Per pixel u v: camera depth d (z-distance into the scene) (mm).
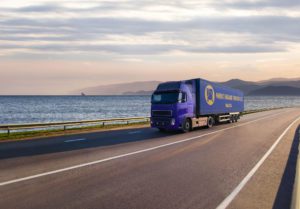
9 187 7828
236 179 8992
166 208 6484
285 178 9211
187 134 21609
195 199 7102
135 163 11094
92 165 10672
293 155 13336
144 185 8195
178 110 21656
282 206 6719
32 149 14422
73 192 7465
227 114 32594
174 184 8344
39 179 8656
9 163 10961
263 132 23375
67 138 19188
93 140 18062
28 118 57844
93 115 65688
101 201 6836
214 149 14656
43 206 6434
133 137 19750
